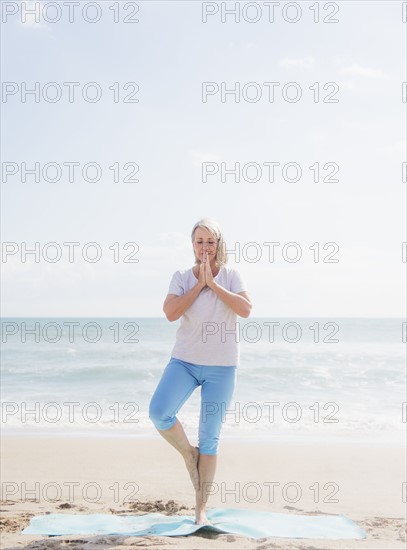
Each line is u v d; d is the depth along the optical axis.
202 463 4.18
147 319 77.25
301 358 23.75
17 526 4.21
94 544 3.63
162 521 4.28
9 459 7.11
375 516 4.66
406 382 18.16
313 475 6.25
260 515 4.50
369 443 8.42
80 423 10.70
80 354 25.47
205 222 4.22
